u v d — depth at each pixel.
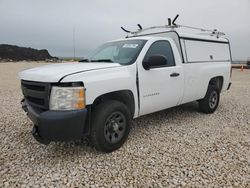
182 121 5.70
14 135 4.73
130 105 4.26
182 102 5.49
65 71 3.49
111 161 3.61
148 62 4.36
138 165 3.48
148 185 2.97
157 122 5.61
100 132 3.70
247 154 3.83
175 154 3.83
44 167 3.43
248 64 34.75
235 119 5.92
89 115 3.62
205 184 2.97
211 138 4.55
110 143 3.86
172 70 4.95
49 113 3.31
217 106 6.73
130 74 4.14
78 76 3.43
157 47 4.82
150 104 4.58
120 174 3.24
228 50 7.12
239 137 4.61
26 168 3.41
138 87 4.29
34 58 66.44
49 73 3.46
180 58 5.27
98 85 3.62
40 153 3.90
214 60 6.46
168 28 5.53
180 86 5.20
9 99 8.52
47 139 3.39
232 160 3.62
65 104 3.33
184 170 3.31
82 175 3.21
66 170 3.35
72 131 3.37
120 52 4.73
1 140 4.46
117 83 3.89
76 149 4.05
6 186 2.96
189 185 2.96
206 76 6.00
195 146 4.16
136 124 5.45
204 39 6.10
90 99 3.53
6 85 12.64
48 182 3.05
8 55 64.25
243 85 13.30
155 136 4.66
